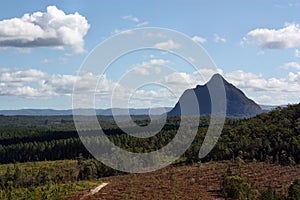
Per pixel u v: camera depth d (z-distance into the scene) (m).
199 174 97.38
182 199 73.00
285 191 73.81
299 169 95.06
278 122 119.62
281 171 94.00
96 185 92.69
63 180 112.44
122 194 79.00
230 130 121.50
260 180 86.44
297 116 120.06
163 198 74.31
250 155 110.31
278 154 105.00
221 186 81.19
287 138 107.25
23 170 123.75
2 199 86.56
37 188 94.31
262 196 68.00
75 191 86.50
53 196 82.62
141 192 80.62
